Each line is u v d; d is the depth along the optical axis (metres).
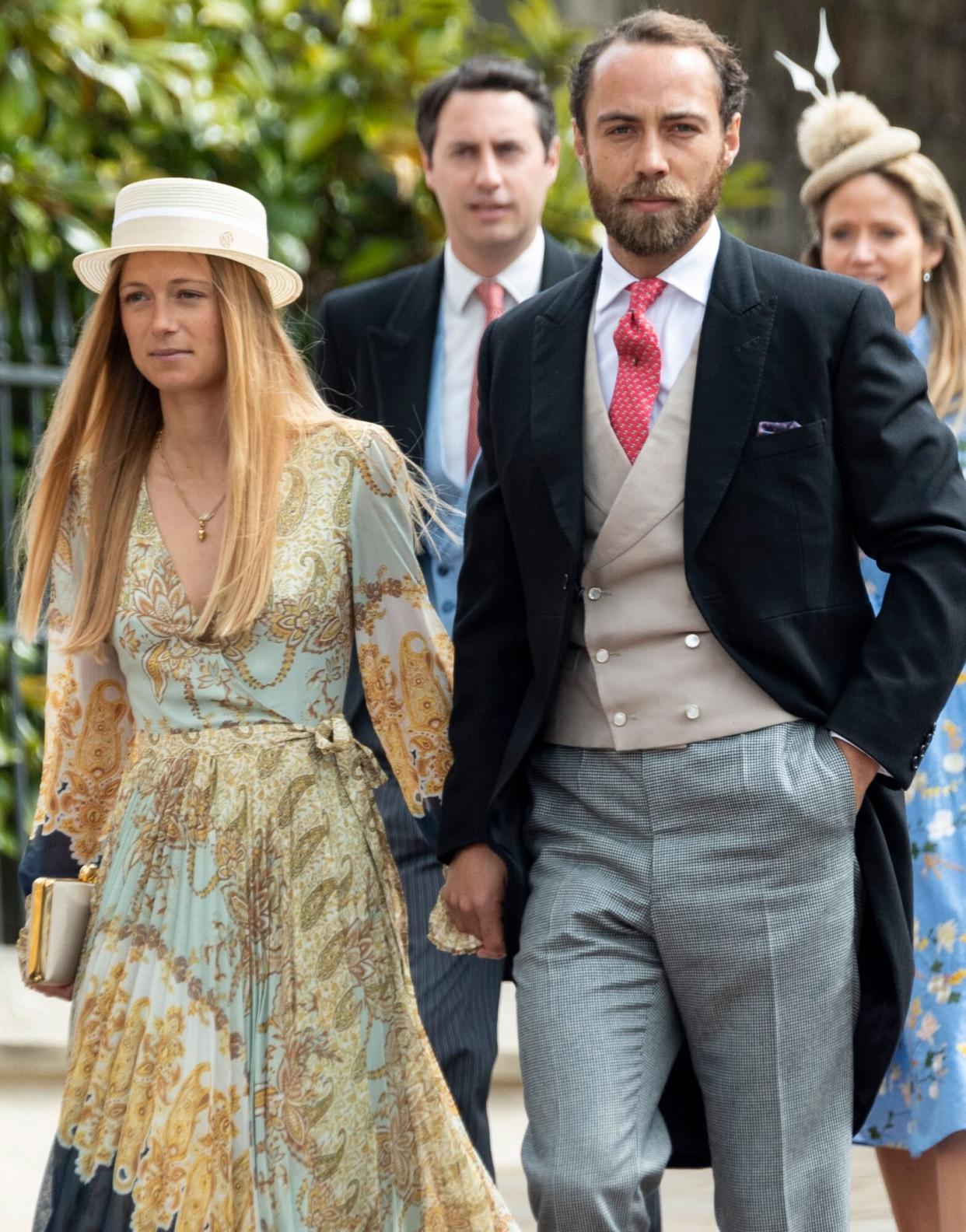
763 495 9.34
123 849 9.59
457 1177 9.71
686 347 9.67
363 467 9.86
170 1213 9.22
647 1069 9.40
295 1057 9.37
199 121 21.25
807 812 9.25
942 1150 11.15
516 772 9.77
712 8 29.11
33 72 20.55
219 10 21.58
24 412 21.30
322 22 23.03
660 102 9.43
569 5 27.53
